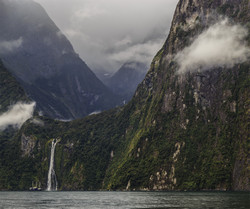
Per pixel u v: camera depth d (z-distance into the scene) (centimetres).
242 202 17050
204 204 16512
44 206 18200
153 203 18300
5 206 18325
